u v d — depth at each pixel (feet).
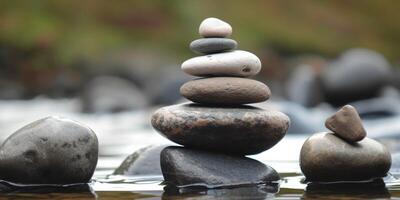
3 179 14.60
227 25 14.83
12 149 14.47
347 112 14.62
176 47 138.92
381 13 177.78
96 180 15.47
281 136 14.43
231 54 14.42
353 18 172.35
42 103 85.87
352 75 51.49
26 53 125.49
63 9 141.28
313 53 154.20
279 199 12.32
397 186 13.98
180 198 12.57
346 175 14.49
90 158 14.82
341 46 159.74
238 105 14.42
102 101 67.97
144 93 87.40
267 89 14.43
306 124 32.30
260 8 162.20
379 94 51.49
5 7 137.39
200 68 14.33
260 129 14.07
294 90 56.24
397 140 25.39
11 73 121.80
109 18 143.54
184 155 14.28
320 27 163.84
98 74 121.19
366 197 12.55
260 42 150.71
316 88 53.42
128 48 131.85
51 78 120.06
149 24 144.46
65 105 78.64
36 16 136.67
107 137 34.58
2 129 41.32
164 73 110.11
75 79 118.73
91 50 128.16
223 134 14.02
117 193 13.37
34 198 12.79
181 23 147.74
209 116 13.97
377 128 28.66
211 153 14.37
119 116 58.49
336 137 14.71
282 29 157.28
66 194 13.30
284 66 134.21
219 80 14.19
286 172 16.87
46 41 127.85
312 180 14.64
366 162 14.49
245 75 14.51
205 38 14.66
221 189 13.60
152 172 16.34
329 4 174.91
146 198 12.68
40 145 14.40
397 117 37.73
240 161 14.42
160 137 33.68
